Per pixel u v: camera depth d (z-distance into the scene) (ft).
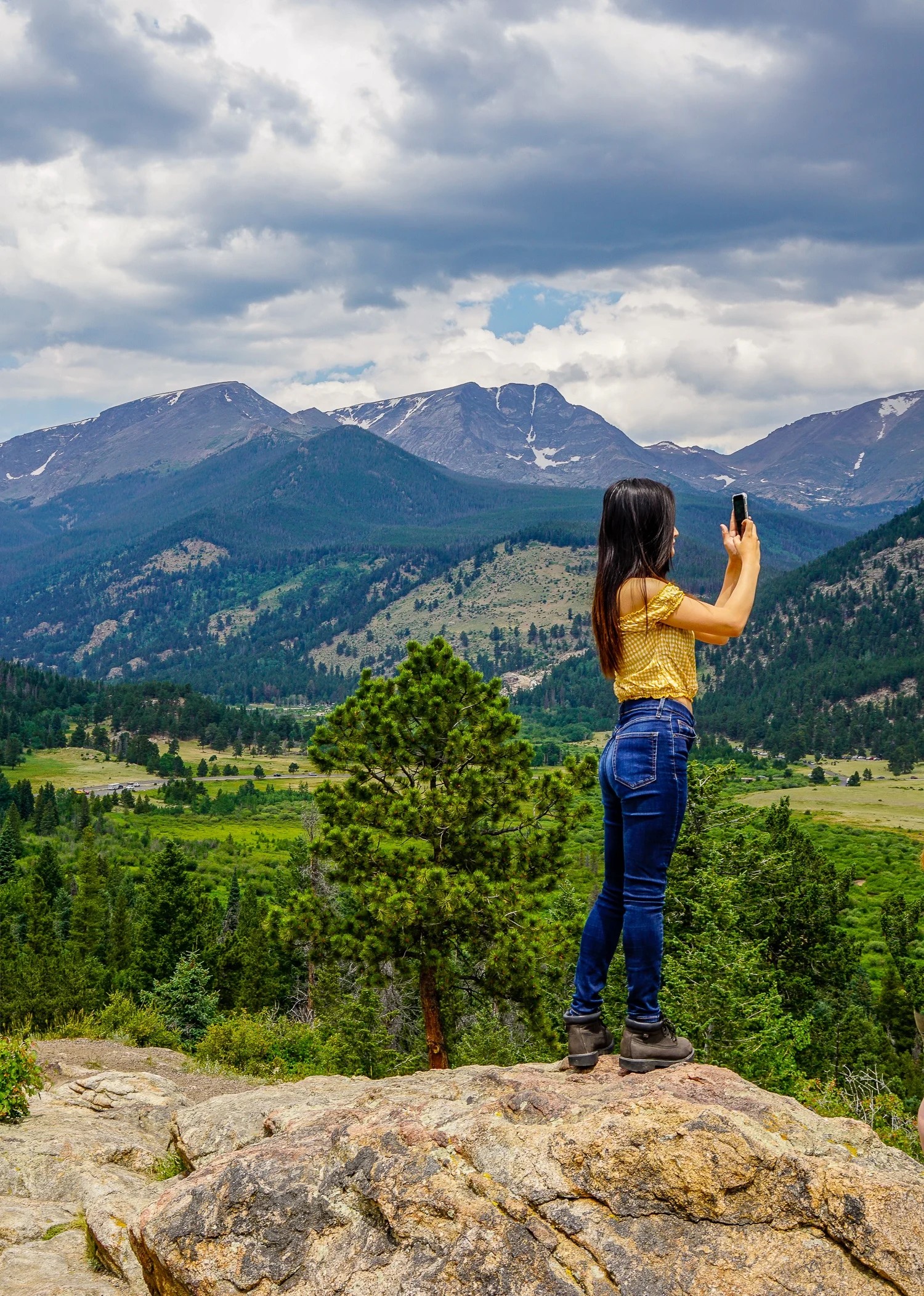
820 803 550.36
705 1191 11.43
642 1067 14.12
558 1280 11.11
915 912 237.86
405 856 62.28
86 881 230.27
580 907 88.43
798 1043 84.94
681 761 13.64
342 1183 12.86
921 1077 107.96
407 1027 111.75
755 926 108.68
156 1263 13.17
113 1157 29.73
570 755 65.87
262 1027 104.06
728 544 14.92
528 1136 12.64
